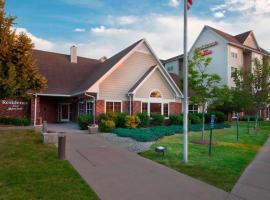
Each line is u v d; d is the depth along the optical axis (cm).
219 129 2405
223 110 3152
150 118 2381
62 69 2786
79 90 2370
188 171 853
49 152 1085
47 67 2705
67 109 2791
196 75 1584
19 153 1055
